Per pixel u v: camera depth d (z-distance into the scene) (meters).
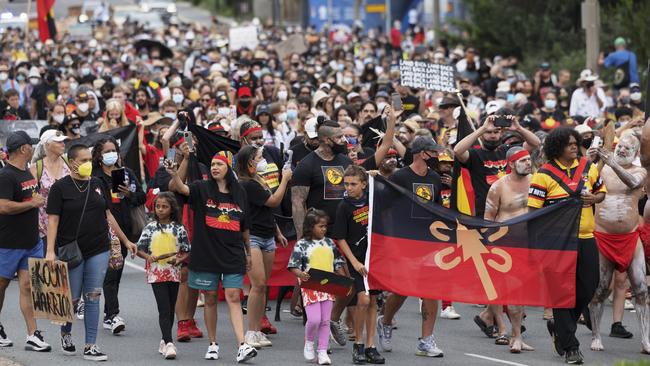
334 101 51.03
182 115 35.00
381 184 30.27
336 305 31.61
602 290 31.92
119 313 36.94
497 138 33.97
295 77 71.19
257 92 62.25
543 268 30.06
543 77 62.41
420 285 30.06
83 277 30.25
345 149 32.62
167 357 30.39
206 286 30.16
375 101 53.78
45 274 29.77
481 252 30.22
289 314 37.22
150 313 37.00
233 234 30.03
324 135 32.03
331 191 31.97
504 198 32.09
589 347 32.41
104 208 30.36
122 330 34.09
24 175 30.98
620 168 31.00
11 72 75.38
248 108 51.84
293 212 32.09
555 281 30.03
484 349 31.86
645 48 76.06
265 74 66.00
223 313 37.34
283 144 43.84
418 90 58.41
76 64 82.62
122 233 31.23
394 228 30.23
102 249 30.25
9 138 30.86
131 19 160.50
